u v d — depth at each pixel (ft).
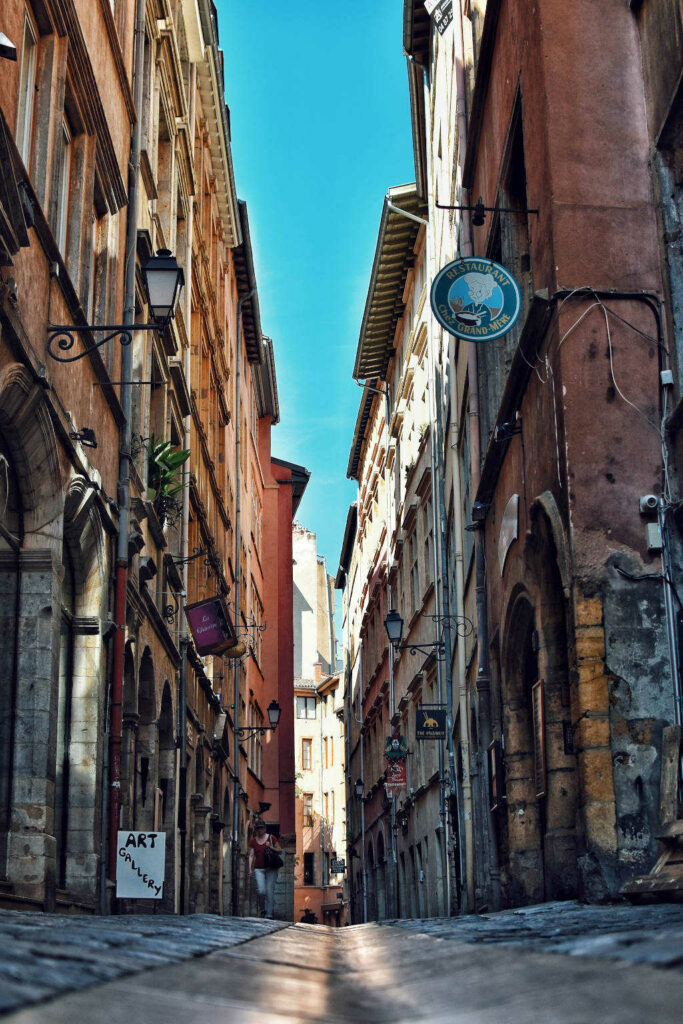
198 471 91.56
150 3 67.05
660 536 33.73
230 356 128.36
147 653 60.08
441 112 86.79
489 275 40.81
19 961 6.68
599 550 33.78
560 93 36.99
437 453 88.63
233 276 134.41
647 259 35.99
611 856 31.58
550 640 37.19
